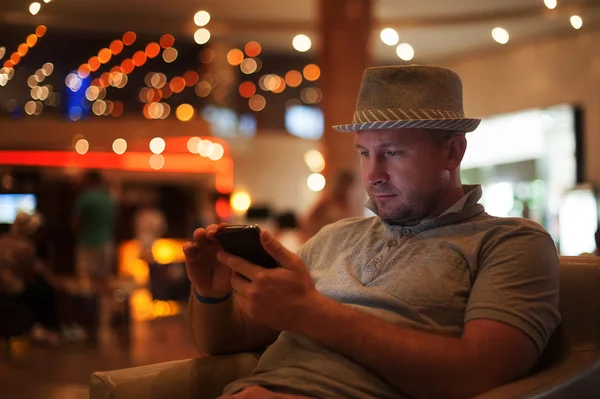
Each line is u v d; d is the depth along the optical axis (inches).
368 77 67.3
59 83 460.8
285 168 510.6
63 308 269.9
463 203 66.0
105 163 470.9
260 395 57.5
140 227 404.8
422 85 65.7
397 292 63.4
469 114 438.3
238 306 72.6
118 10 363.3
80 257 320.8
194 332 72.7
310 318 56.6
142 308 373.7
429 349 55.5
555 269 61.9
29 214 263.7
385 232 69.5
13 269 252.2
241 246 58.7
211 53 466.9
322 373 59.8
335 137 287.6
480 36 393.4
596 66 376.5
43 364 219.8
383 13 354.6
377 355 55.9
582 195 320.5
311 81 503.5
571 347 64.8
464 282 62.6
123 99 484.7
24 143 460.1
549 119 394.9
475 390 55.0
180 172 481.7
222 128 488.7
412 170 65.4
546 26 370.6
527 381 56.7
